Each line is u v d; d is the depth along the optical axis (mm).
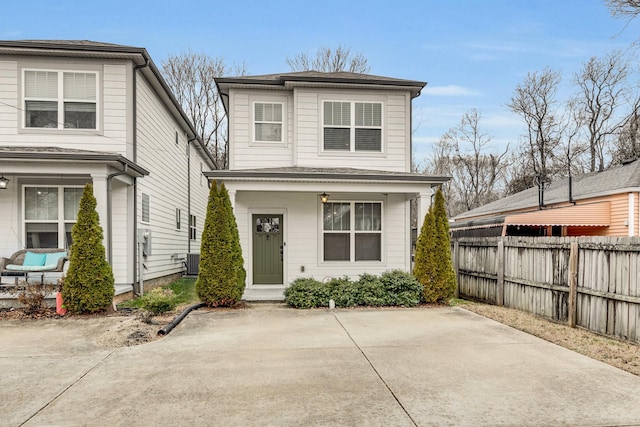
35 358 4918
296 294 8312
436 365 4609
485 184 31250
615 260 5699
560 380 4141
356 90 10578
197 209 17531
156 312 6875
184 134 15109
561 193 15469
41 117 9180
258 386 3990
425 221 8938
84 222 7441
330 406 3527
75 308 7262
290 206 10383
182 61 27141
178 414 3389
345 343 5555
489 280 8914
